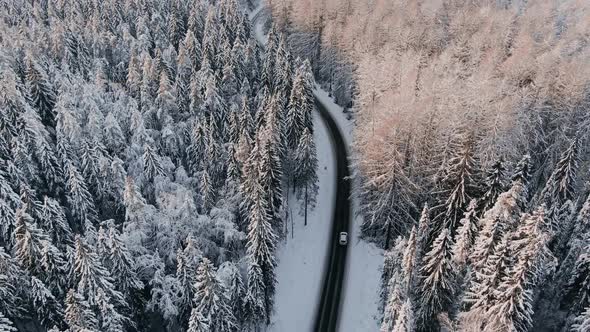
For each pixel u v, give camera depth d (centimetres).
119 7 11456
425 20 9444
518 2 10906
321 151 7919
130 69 7831
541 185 6294
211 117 6619
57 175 5853
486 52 8125
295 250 6122
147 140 6172
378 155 5669
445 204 4825
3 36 8988
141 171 5881
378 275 5653
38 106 7081
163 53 9031
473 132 5331
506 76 6950
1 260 4006
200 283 3962
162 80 7106
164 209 4897
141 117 6275
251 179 5266
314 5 10156
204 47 8938
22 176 5591
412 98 6041
